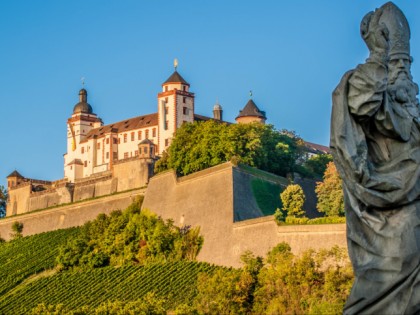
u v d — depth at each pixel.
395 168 13.77
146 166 177.00
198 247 132.38
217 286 106.31
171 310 121.31
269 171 152.38
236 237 124.06
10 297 143.12
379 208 13.59
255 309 102.50
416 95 14.46
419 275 13.20
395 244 13.34
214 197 134.62
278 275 100.75
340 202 134.62
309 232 109.56
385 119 13.66
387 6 14.58
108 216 160.38
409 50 14.55
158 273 130.50
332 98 13.70
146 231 141.12
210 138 152.38
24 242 171.38
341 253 99.69
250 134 151.62
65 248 150.50
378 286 13.30
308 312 94.06
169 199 146.25
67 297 137.38
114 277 136.75
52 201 195.12
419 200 13.61
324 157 163.50
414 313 13.18
